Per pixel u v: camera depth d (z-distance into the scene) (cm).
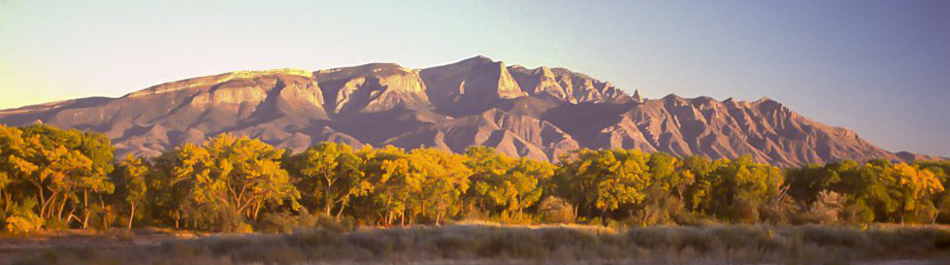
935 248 3288
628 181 8288
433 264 2619
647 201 8250
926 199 8769
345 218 6644
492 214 8781
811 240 3422
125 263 2678
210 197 6166
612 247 3134
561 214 8406
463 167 7969
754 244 3150
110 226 6391
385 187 7244
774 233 3441
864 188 8469
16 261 2612
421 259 2866
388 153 7669
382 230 3781
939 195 9069
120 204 6550
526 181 8375
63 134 6125
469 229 3666
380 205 7381
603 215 8919
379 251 3056
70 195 5891
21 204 6191
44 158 5822
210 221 6172
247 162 6631
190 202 6244
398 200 7206
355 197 7675
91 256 2744
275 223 6141
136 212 6594
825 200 7994
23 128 6316
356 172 7225
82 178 5850
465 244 3139
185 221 6581
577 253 2997
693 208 8944
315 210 7369
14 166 5609
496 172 8356
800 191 9406
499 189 8262
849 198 8456
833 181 8769
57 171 5756
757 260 2733
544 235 3350
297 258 2839
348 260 2783
